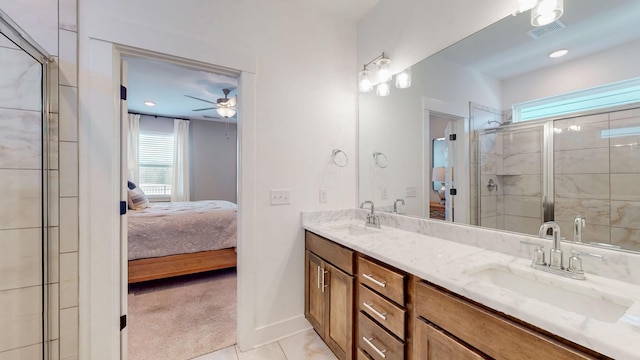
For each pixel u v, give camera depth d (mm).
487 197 1476
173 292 2756
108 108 1461
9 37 1178
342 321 1621
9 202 1263
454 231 1611
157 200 5457
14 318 1280
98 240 1448
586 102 1127
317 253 1916
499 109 1420
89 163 1430
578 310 954
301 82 2080
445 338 993
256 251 1896
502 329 822
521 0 1229
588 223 1123
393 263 1239
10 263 1268
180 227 2957
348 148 2336
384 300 1298
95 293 1443
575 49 1156
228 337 1977
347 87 2324
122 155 1569
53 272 1366
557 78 1210
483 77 1479
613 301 879
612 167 1062
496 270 1191
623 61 1037
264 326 1931
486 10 1457
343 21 2303
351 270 1545
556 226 1089
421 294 1108
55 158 1365
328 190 2219
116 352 1503
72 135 1397
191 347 1857
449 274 1049
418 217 1863
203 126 5969
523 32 1321
